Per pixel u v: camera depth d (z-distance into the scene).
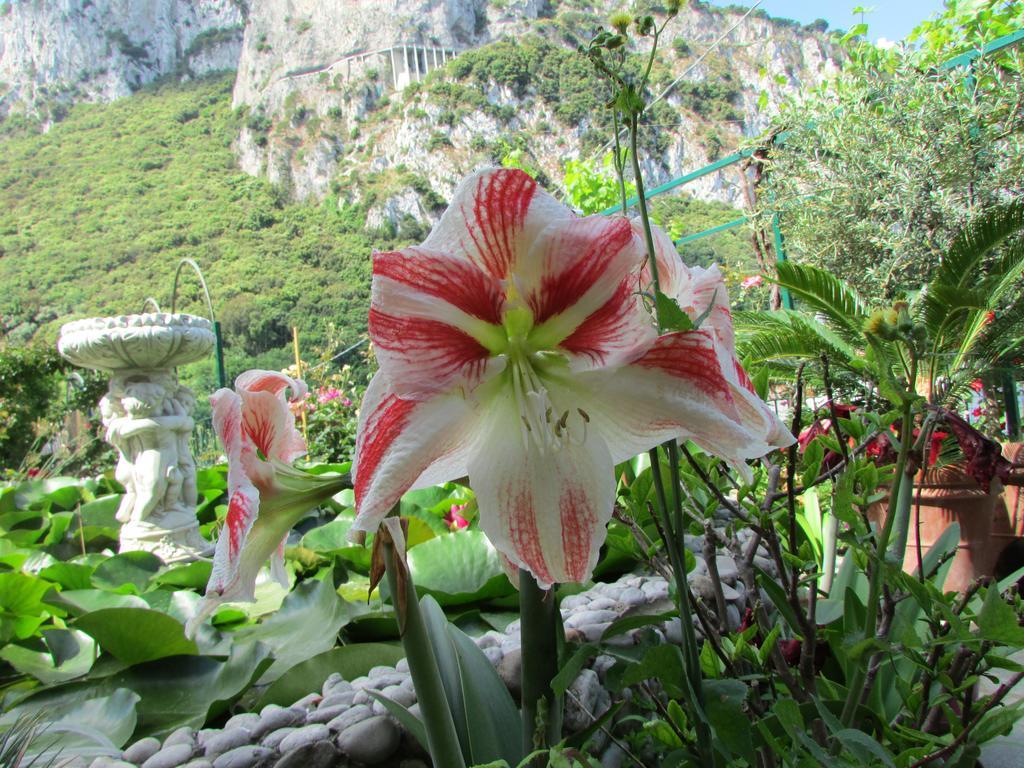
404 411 0.51
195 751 0.79
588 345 0.56
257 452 0.60
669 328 0.51
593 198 4.13
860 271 2.53
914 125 2.32
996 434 2.36
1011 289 1.96
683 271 0.62
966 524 1.71
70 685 1.10
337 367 6.12
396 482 0.49
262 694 1.04
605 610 1.00
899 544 0.64
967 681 0.60
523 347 0.56
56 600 1.40
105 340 2.37
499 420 0.56
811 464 0.71
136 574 1.84
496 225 0.52
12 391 6.01
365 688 0.85
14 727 0.76
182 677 1.10
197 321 2.62
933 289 1.61
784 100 2.82
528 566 0.55
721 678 0.65
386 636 1.23
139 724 1.00
